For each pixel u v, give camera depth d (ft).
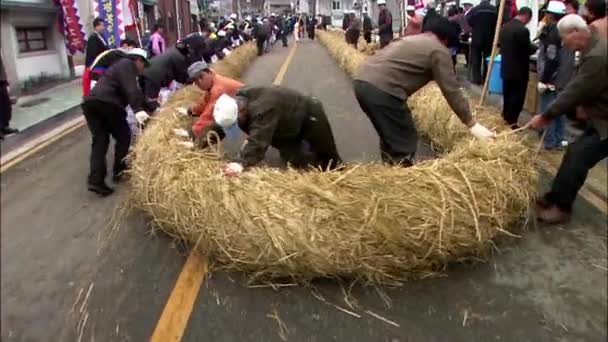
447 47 14.46
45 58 42.83
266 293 10.67
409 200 10.82
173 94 24.43
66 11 43.60
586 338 9.12
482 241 11.28
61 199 16.08
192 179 12.06
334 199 10.73
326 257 10.44
